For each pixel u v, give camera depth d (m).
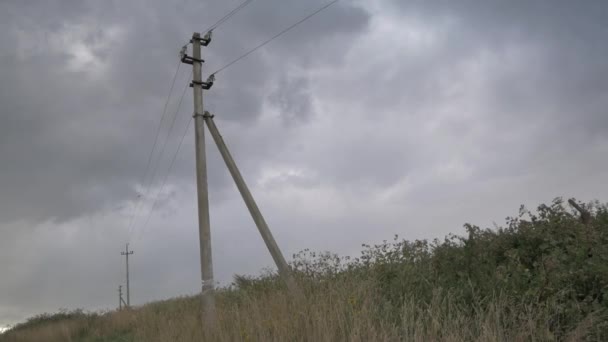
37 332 24.84
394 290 7.95
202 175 13.38
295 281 10.26
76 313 30.25
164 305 20.91
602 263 6.62
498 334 5.65
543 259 7.01
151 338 11.38
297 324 7.27
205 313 11.02
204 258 12.59
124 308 25.52
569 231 7.91
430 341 5.87
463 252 8.76
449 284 7.70
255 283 13.04
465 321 6.07
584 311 5.96
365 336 6.34
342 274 9.38
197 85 14.16
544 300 6.36
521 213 8.95
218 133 13.61
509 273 7.30
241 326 8.17
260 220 12.08
